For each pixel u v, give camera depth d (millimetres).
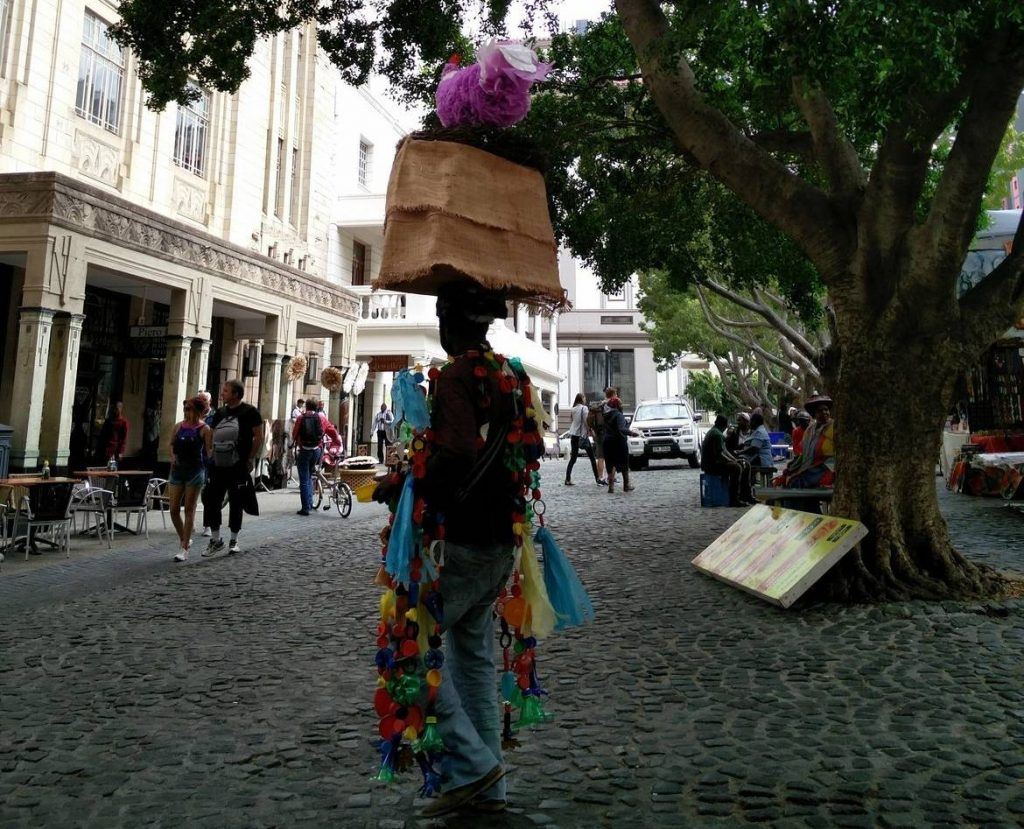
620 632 5016
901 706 3523
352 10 9859
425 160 2572
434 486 2369
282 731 3475
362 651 4785
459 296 2557
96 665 4559
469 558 2467
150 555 8719
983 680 3850
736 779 2824
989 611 5102
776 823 2488
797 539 6004
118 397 16109
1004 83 5266
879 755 3000
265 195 19719
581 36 9352
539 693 2730
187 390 14711
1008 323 6090
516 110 2648
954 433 15641
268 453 17281
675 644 4703
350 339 20375
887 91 4863
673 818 2539
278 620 5637
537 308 2947
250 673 4363
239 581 7125
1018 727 3236
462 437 2338
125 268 12797
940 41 4445
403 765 2395
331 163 23000
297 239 21000
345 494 12586
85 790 2883
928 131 5656
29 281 11219
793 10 4719
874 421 5910
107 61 14922
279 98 20266
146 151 15719
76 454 14969
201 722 3602
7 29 12711
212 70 9320
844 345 6145
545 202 2828
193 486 8344
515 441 2555
